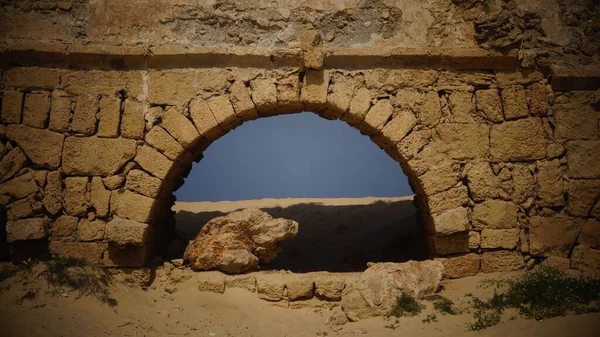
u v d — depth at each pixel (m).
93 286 6.64
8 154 7.51
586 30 7.94
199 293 7.29
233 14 7.86
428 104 7.75
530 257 7.64
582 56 7.88
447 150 7.70
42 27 7.75
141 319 6.39
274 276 7.59
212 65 7.76
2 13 7.75
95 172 7.56
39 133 7.56
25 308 5.91
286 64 7.76
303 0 7.90
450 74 7.87
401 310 6.66
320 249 11.06
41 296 6.21
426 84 7.80
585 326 5.00
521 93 7.83
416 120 7.72
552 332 5.05
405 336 5.93
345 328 6.54
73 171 7.55
